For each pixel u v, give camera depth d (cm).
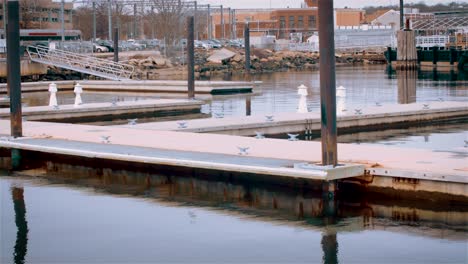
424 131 3259
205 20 16075
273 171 1861
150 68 9675
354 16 17962
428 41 10412
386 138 3062
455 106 3609
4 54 7862
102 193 2047
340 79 7381
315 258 1470
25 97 5750
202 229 1678
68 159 2394
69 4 13425
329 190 1838
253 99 5134
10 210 1867
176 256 1495
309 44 13625
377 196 1850
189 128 2838
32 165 2473
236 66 10769
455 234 1590
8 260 1478
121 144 2364
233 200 1934
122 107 3962
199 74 9656
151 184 2159
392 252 1491
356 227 1666
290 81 7488
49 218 1788
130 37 15162
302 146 2227
